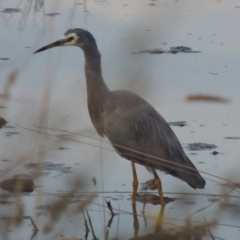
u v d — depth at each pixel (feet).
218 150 41.68
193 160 40.47
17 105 46.50
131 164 40.37
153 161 37.60
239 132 43.98
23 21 62.18
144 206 36.96
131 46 28.71
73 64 54.19
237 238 32.94
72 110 45.57
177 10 65.57
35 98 47.42
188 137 43.39
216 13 66.59
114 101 39.04
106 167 40.65
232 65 54.54
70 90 48.93
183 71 53.42
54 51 56.29
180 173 37.50
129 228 34.55
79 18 63.26
